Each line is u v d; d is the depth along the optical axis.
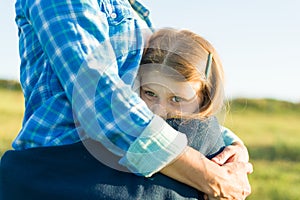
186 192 2.24
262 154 14.28
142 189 2.18
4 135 13.58
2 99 19.06
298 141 15.91
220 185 2.27
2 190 2.20
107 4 2.34
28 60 2.42
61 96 2.26
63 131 2.24
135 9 2.57
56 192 2.14
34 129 2.24
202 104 2.30
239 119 19.89
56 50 2.22
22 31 2.50
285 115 21.98
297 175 12.03
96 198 2.13
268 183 11.17
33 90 2.34
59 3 2.26
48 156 2.18
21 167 2.18
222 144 2.46
